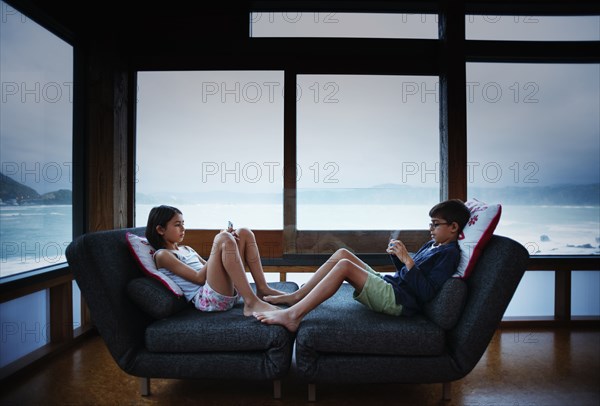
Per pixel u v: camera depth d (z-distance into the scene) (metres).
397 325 1.58
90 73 2.43
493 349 2.22
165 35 2.66
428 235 2.62
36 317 2.09
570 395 1.67
